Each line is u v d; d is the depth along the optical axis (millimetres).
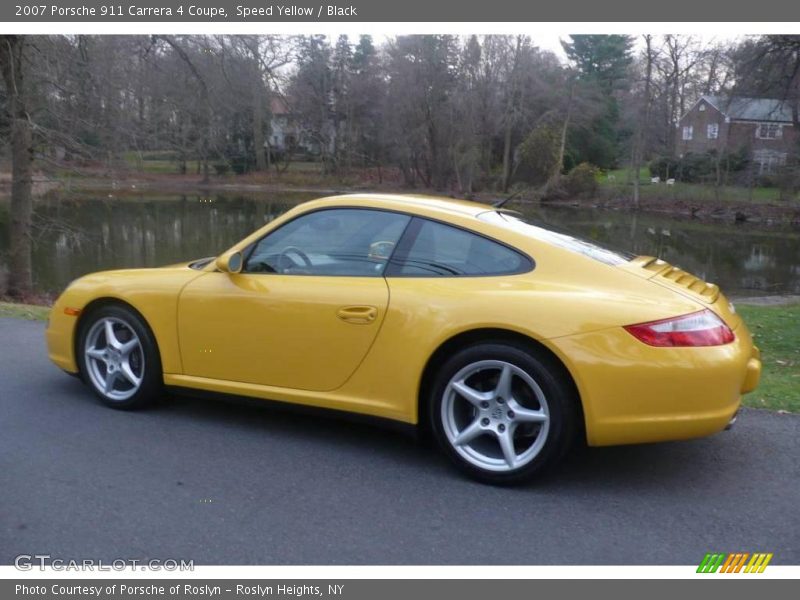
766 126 48969
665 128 58375
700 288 3904
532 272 3791
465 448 3764
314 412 4156
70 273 19094
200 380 4434
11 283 16516
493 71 58219
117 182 19047
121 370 4672
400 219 4105
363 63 43500
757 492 3691
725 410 3504
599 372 3455
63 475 3777
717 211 47062
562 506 3518
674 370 3416
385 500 3561
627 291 3627
